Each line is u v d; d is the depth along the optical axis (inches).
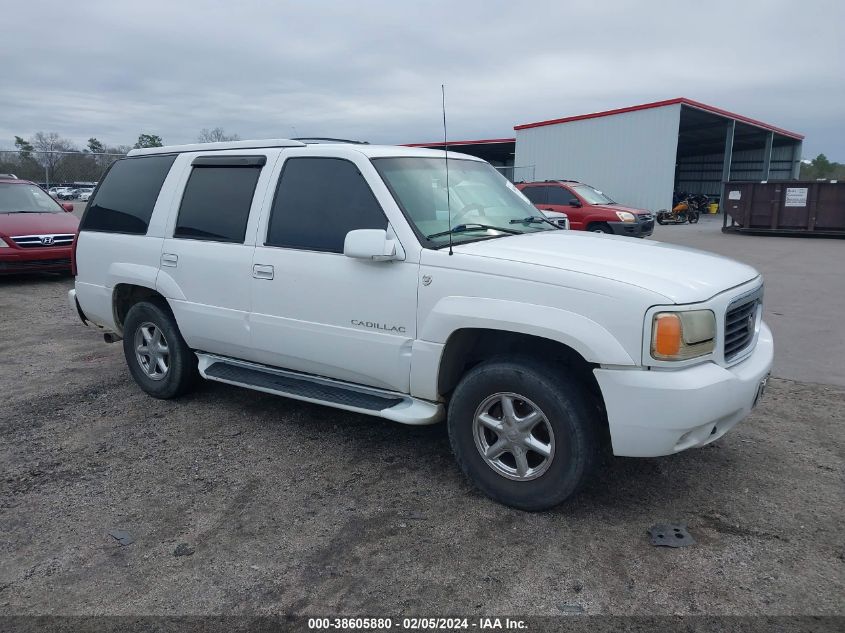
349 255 147.1
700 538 129.8
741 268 152.8
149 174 209.9
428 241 148.6
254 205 177.8
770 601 110.7
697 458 165.9
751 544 127.5
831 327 305.0
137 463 168.4
